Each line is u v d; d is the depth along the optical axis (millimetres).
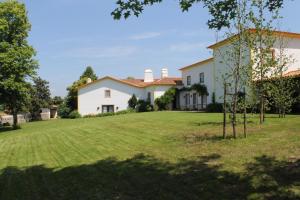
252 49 17109
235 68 15906
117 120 31672
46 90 72062
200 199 9172
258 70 17719
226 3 9102
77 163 15297
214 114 31844
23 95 44969
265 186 9219
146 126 24812
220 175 10547
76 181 12461
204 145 14969
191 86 51438
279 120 21422
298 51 37312
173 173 11578
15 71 43312
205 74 49156
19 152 19984
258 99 18625
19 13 44344
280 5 9062
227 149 13625
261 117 20578
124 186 11117
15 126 45312
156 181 11070
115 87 61281
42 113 74688
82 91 61750
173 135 19094
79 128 28172
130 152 15906
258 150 12820
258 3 17547
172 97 56250
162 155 14234
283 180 9430
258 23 18328
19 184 13047
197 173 11109
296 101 26328
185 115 32188
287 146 12977
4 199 11477
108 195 10500
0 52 43281
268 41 18641
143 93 60812
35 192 11867
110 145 18625
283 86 22812
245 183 9641
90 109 61625
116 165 13797
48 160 16766
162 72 63781
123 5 8656
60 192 11508
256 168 10680
